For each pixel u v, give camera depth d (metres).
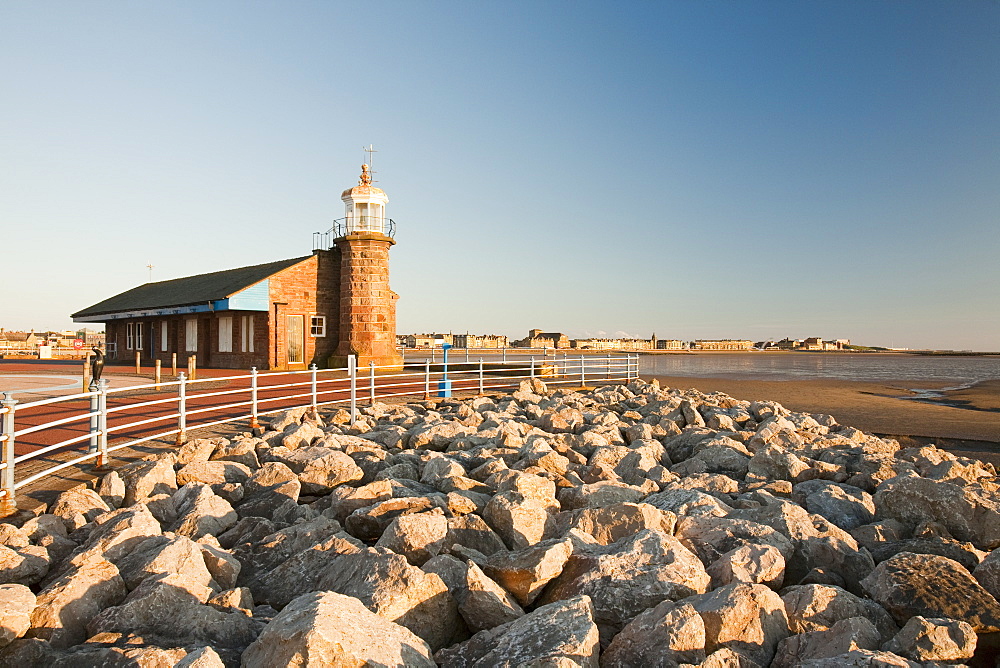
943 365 99.19
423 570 5.76
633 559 5.76
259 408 17.00
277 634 4.13
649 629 4.70
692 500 8.06
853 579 6.38
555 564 5.81
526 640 4.60
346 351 30.53
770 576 5.78
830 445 13.75
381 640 4.29
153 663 4.28
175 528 7.24
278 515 8.00
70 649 4.50
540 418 15.62
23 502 7.92
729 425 16.39
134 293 46.88
